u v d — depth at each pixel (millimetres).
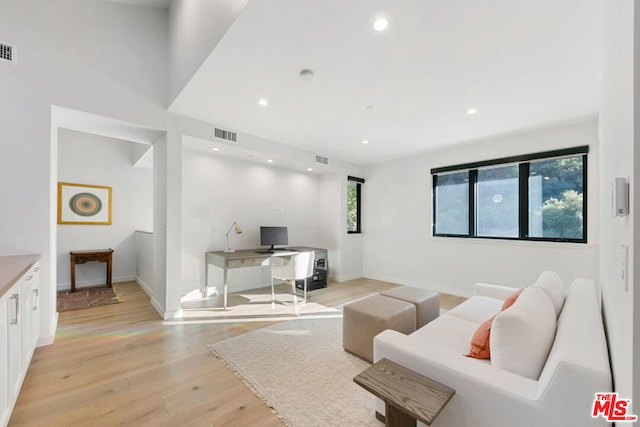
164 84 3193
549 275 2199
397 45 1953
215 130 3543
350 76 2361
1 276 1543
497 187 3982
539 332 1303
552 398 1023
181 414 1679
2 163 2328
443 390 1202
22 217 2396
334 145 4383
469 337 1872
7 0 2404
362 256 5703
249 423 1610
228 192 4469
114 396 1839
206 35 2148
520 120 3262
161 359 2322
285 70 2289
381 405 1587
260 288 4762
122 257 5141
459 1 1561
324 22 1743
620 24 863
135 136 3406
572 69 2203
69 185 4660
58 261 4539
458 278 4301
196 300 4047
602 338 1187
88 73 2746
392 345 1461
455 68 2223
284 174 5188
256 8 1628
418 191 4836
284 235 4766
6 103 2357
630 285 663
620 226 851
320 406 1751
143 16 3111
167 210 3217
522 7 1589
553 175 3512
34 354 2363
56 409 1705
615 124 1018
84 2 2762
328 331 2926
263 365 2238
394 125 3482
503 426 1119
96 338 2709
